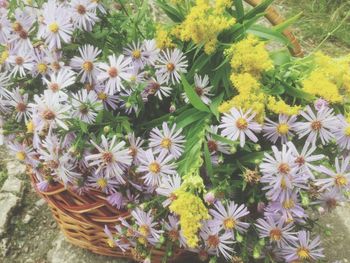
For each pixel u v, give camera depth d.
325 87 0.31
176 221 0.32
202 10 0.31
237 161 0.32
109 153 0.31
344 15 0.79
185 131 0.33
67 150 0.32
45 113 0.30
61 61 0.33
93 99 0.32
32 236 0.45
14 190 0.48
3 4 0.34
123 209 0.34
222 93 0.33
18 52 0.33
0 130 0.35
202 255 0.33
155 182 0.31
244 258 0.32
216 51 0.33
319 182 0.31
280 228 0.32
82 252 0.43
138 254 0.34
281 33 0.35
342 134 0.31
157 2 0.35
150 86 0.33
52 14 0.32
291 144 0.30
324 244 0.45
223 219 0.31
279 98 0.31
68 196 0.35
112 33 0.34
